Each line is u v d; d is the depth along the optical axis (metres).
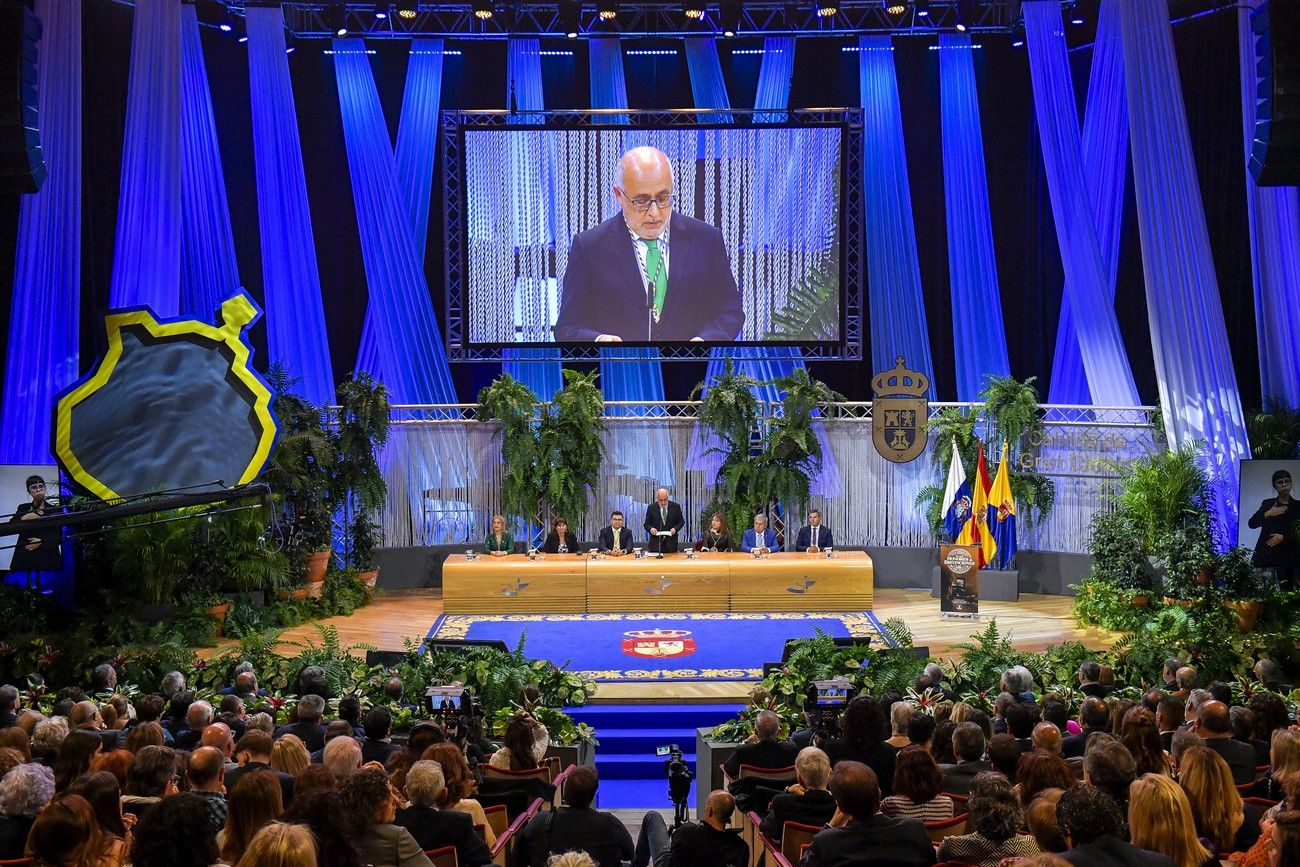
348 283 19.31
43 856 4.04
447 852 5.18
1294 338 16.98
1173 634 13.89
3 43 11.12
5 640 12.26
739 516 17.69
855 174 18.05
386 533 18.25
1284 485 15.29
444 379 19.28
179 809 3.71
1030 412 16.75
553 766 8.59
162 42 16.70
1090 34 18.86
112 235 17.69
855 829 4.82
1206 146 17.88
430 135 19.12
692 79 18.94
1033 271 19.25
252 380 14.97
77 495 14.91
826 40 19.19
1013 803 5.00
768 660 13.53
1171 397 16.56
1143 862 4.02
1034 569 17.69
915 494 18.16
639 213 18.06
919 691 9.48
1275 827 3.89
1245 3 16.73
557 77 19.33
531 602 16.17
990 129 19.22
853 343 18.23
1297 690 9.97
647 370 19.33
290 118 18.39
